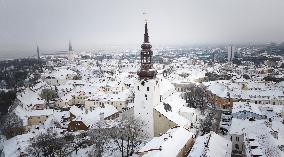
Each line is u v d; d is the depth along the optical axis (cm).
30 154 14462
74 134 16762
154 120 15812
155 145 11406
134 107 16100
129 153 14325
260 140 11394
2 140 18962
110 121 17662
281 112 18450
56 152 14725
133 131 15425
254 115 16538
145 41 15575
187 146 12338
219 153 10762
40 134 15700
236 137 13362
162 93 18338
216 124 18688
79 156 14750
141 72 15688
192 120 17500
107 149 14925
